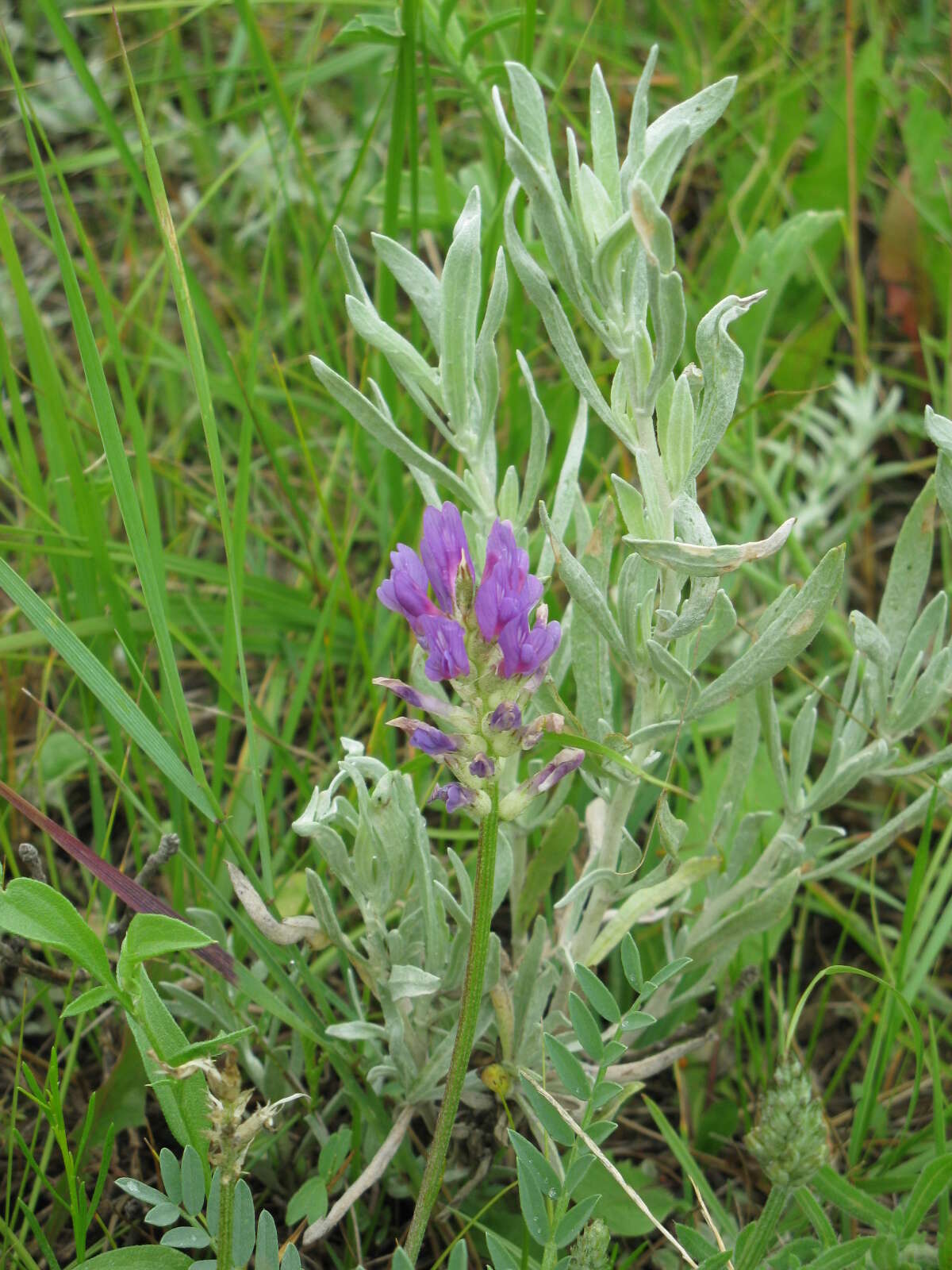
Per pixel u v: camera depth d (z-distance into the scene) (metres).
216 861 0.35
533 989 0.30
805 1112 0.25
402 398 0.44
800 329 0.53
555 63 0.57
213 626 0.43
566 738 0.27
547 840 0.32
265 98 0.50
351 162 0.58
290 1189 0.33
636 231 0.24
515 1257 0.28
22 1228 0.31
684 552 0.25
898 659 0.31
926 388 0.49
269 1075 0.33
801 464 0.49
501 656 0.23
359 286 0.28
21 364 0.51
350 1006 0.35
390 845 0.29
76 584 0.38
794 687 0.45
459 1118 0.32
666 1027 0.35
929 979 0.37
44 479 0.49
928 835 0.33
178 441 0.50
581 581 0.27
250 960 0.35
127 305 0.53
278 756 0.38
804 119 0.54
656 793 0.38
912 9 0.59
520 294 0.42
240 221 0.60
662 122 0.26
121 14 0.65
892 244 0.53
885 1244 0.28
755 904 0.30
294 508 0.43
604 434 0.48
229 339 0.56
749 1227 0.27
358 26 0.40
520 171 0.25
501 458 0.46
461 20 0.48
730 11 0.58
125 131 0.61
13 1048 0.34
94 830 0.40
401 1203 0.33
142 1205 0.32
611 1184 0.32
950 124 0.54
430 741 0.24
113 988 0.25
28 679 0.43
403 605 0.24
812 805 0.31
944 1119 0.31
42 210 0.61
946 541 0.47
